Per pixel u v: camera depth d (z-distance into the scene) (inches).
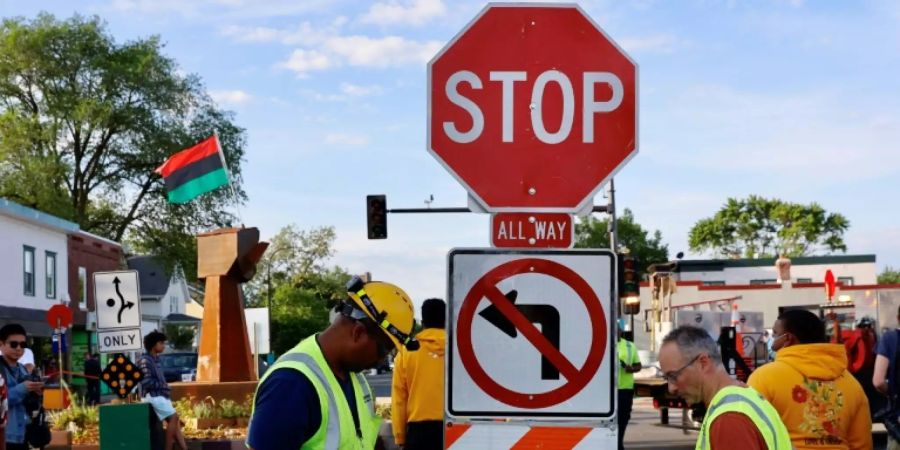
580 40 205.6
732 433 149.8
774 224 3186.5
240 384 735.1
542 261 191.8
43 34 1768.0
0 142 1713.8
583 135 205.0
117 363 516.7
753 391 156.3
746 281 2257.6
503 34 205.6
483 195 203.9
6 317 1363.2
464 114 205.0
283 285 3663.9
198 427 652.7
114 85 1825.8
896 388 316.8
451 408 189.8
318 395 152.0
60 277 1620.3
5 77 1769.2
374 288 158.7
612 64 205.5
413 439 323.0
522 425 189.3
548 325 190.9
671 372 162.7
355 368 159.2
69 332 1625.2
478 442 189.2
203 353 771.4
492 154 204.7
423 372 322.3
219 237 772.6
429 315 326.3
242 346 775.7
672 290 1128.8
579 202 204.1
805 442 220.5
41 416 434.0
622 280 552.7
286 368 152.9
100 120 1747.0
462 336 190.9
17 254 1456.7
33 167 1691.7
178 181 909.8
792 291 1812.3
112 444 494.9
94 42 1829.5
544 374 189.9
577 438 188.9
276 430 149.3
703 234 3225.9
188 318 2805.1
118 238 1932.8
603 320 190.2
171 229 1891.0
